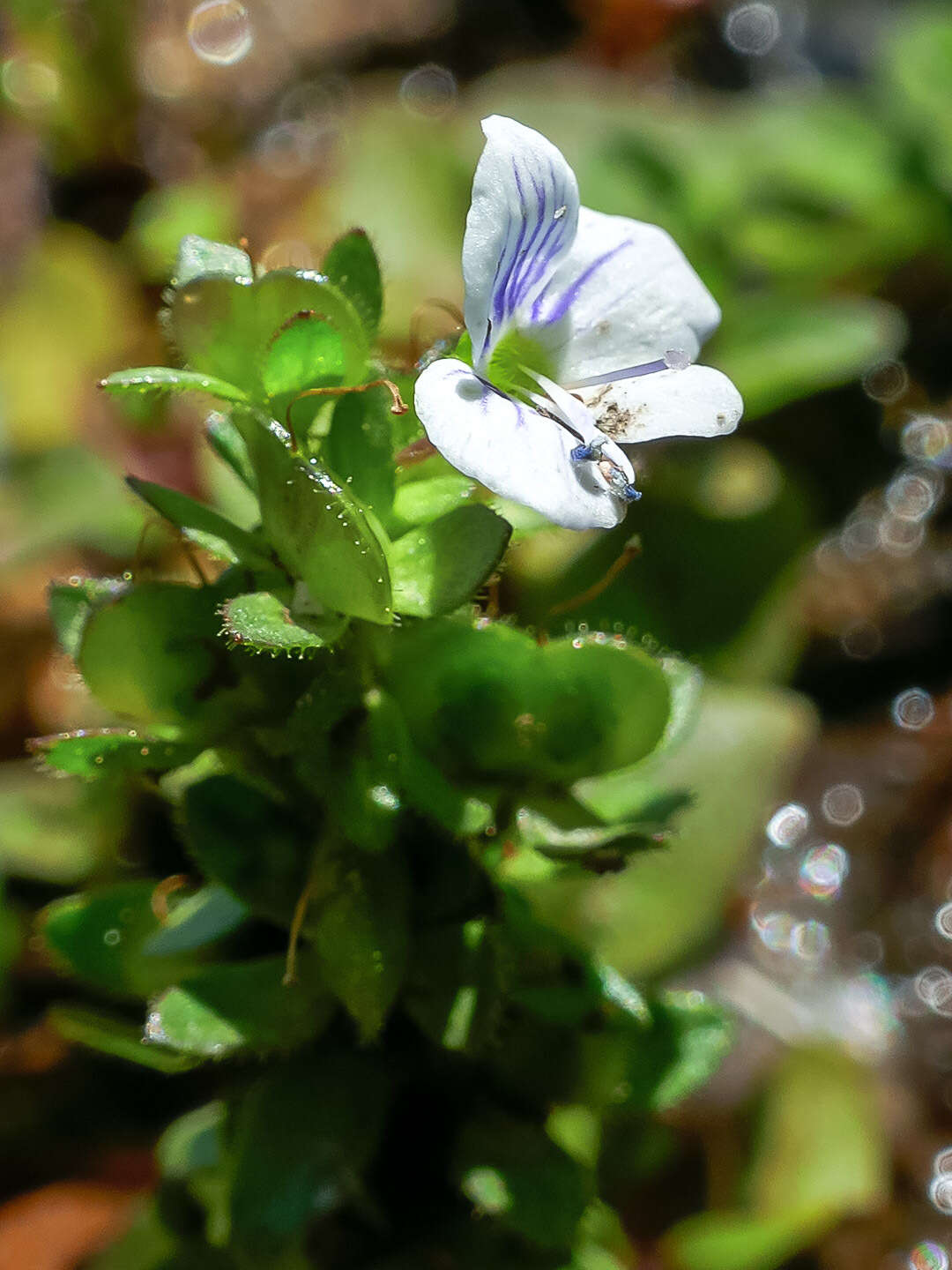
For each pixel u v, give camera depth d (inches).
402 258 3.8
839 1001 3.0
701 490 3.3
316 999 2.2
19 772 3.0
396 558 2.1
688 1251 2.7
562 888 2.7
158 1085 2.8
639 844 2.2
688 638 3.1
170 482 3.4
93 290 3.9
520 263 2.1
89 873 2.9
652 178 3.9
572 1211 2.2
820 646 3.5
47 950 2.3
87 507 3.3
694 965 2.8
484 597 2.2
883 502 3.7
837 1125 2.8
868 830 3.3
